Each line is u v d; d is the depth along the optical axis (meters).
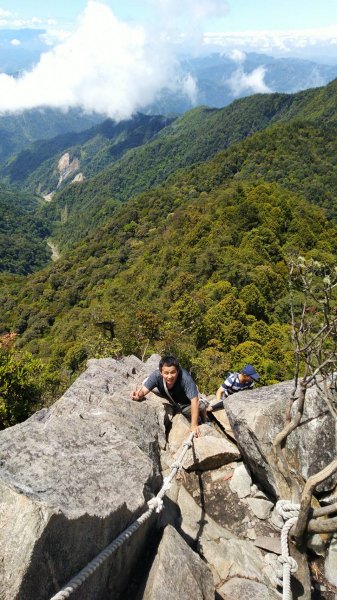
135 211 107.31
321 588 3.72
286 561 3.24
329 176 94.94
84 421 3.86
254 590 3.52
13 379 11.24
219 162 112.31
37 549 2.36
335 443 4.34
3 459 3.09
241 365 29.19
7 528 2.41
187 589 3.02
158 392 5.78
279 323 45.94
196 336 37.28
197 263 55.62
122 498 3.09
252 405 4.57
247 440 4.45
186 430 5.34
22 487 2.71
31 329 70.94
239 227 63.81
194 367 23.50
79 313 64.56
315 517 3.13
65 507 2.67
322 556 3.90
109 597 3.02
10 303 89.94
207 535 4.08
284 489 3.58
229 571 3.71
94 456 3.39
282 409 4.42
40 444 3.33
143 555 3.45
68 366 30.92
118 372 6.80
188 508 4.36
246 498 4.57
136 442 4.41
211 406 5.97
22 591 2.28
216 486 4.75
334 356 2.84
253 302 45.97
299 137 110.12
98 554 2.77
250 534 4.26
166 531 3.45
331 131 113.44
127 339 24.75
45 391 15.26
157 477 3.83
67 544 2.56
